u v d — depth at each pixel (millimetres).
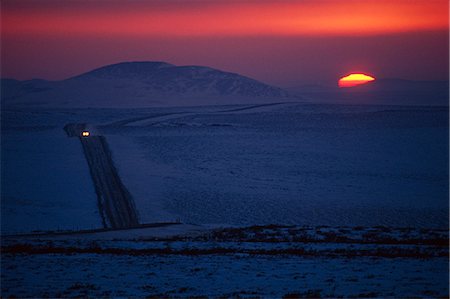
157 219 115625
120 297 39906
